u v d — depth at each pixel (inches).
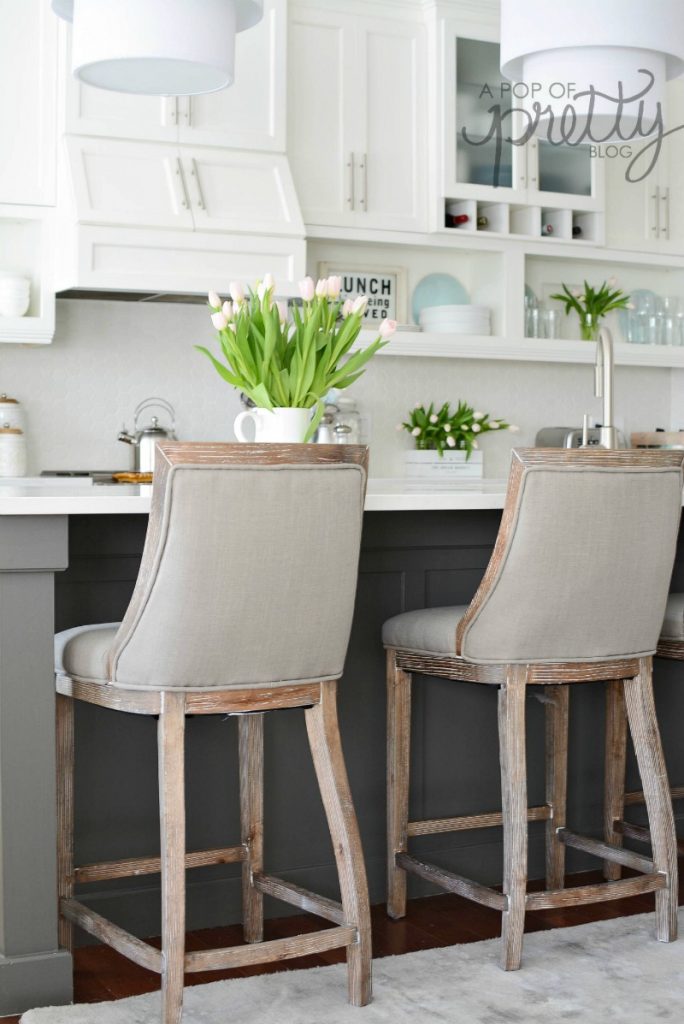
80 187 160.2
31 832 93.7
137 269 162.4
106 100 164.6
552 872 121.4
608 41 107.5
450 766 123.5
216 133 169.8
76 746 106.6
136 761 109.0
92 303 177.9
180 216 164.7
